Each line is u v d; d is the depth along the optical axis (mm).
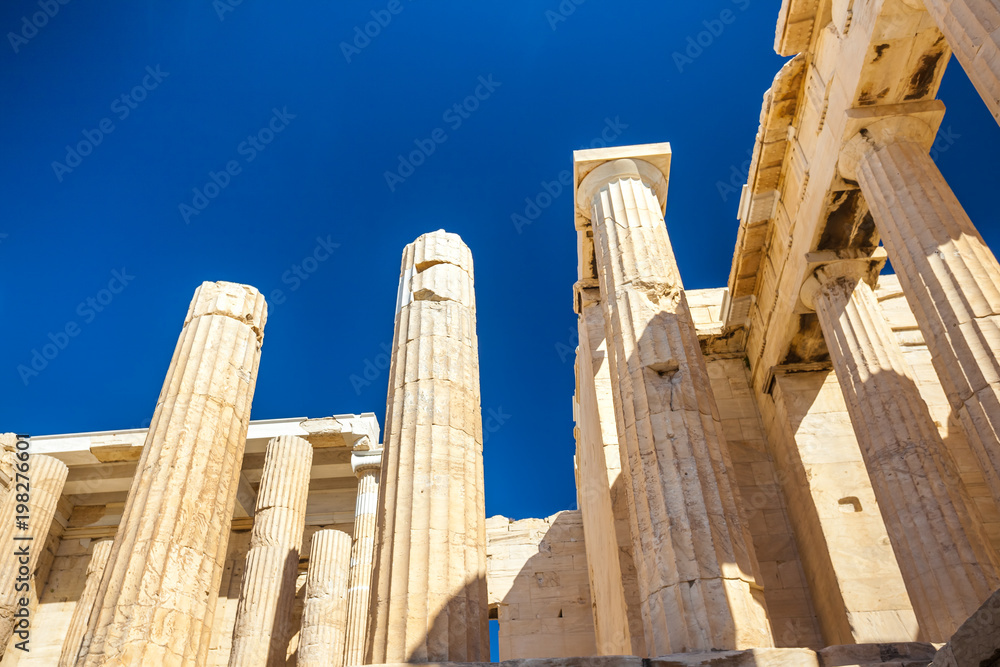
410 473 9875
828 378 15641
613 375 11172
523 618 18562
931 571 10250
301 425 25359
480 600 9070
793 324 14836
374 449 25250
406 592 8688
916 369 16234
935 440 11414
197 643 10172
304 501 21516
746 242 15609
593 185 13547
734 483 9422
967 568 9930
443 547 9133
